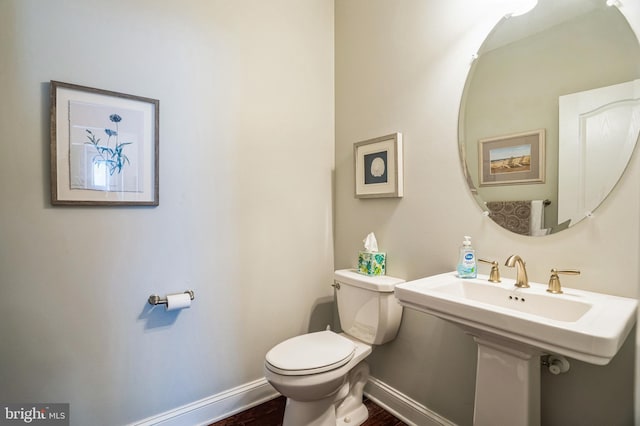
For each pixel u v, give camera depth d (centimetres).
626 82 104
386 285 163
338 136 220
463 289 132
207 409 170
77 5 137
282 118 199
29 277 129
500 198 135
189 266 166
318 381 134
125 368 149
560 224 118
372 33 194
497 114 136
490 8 138
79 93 137
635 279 102
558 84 119
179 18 162
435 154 159
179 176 163
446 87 154
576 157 115
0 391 125
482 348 115
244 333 184
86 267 140
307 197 210
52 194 132
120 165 146
